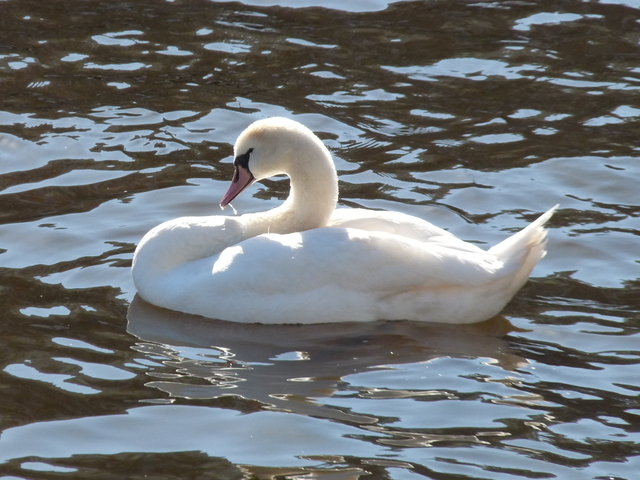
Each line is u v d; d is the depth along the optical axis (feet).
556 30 72.59
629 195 50.55
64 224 46.73
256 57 68.33
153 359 35.78
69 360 35.50
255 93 63.16
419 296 38.52
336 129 58.44
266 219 41.70
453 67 67.05
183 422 31.76
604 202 49.80
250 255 38.70
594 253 44.50
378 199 50.14
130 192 50.55
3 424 31.50
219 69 66.44
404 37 71.92
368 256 38.01
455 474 28.99
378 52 69.46
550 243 45.47
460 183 52.03
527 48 69.67
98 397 33.17
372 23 74.43
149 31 72.33
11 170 52.75
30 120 58.75
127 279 42.14
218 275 38.88
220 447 30.42
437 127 58.90
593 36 71.26
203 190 50.98
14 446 30.37
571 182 52.01
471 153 55.67
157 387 33.86
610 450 30.35
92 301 40.14
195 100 62.13
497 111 60.90
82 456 29.96
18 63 66.39
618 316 39.29
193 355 36.19
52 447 30.40
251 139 41.01
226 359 35.96
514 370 35.27
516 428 31.50
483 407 32.76
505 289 38.70
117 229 46.52
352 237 38.27
